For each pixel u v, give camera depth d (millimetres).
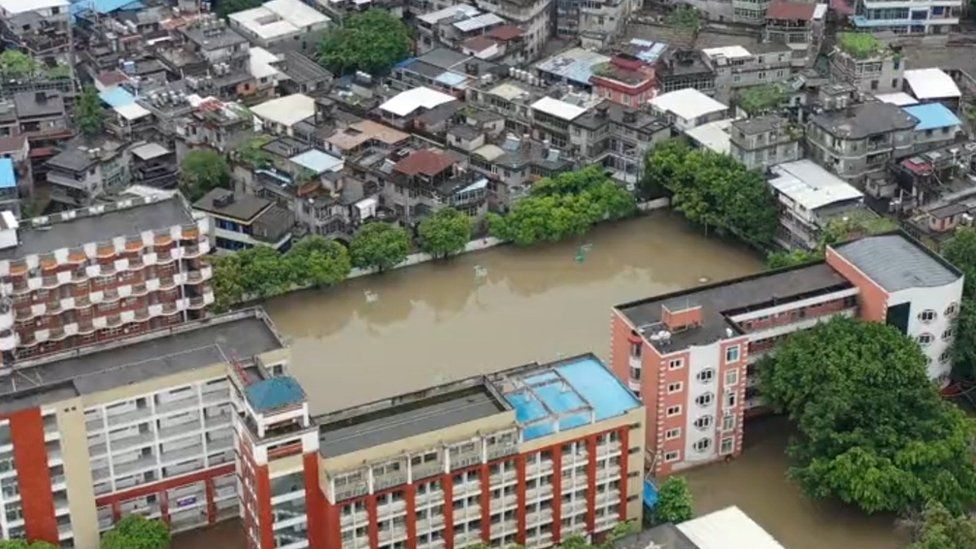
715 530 194875
